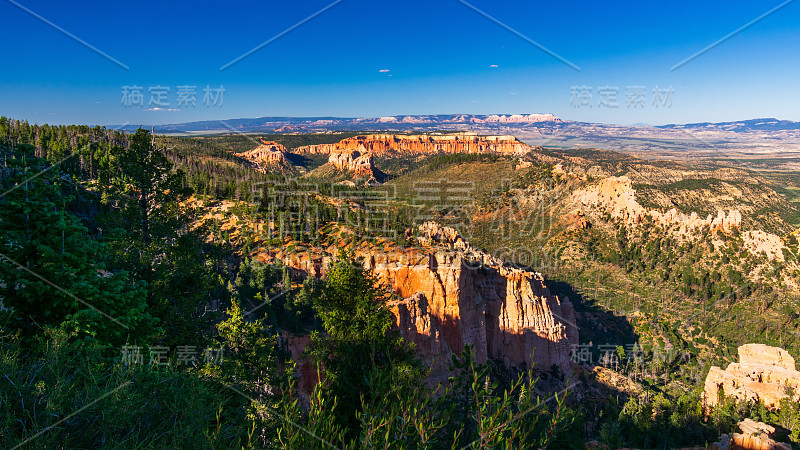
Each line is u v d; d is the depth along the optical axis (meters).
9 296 17.67
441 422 10.85
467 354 17.25
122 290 20.34
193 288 30.59
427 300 60.28
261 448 11.17
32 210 18.48
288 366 28.27
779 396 60.50
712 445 50.47
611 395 76.69
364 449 10.09
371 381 12.18
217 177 153.50
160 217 31.50
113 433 9.57
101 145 107.25
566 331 88.94
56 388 9.40
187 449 9.91
